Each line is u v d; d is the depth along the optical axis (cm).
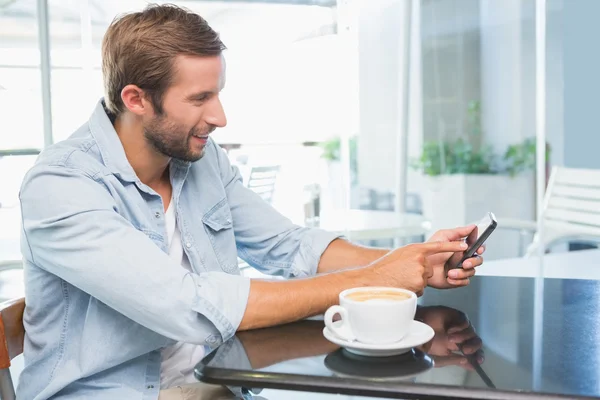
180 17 106
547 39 334
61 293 105
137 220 110
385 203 344
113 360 103
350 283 97
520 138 346
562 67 337
